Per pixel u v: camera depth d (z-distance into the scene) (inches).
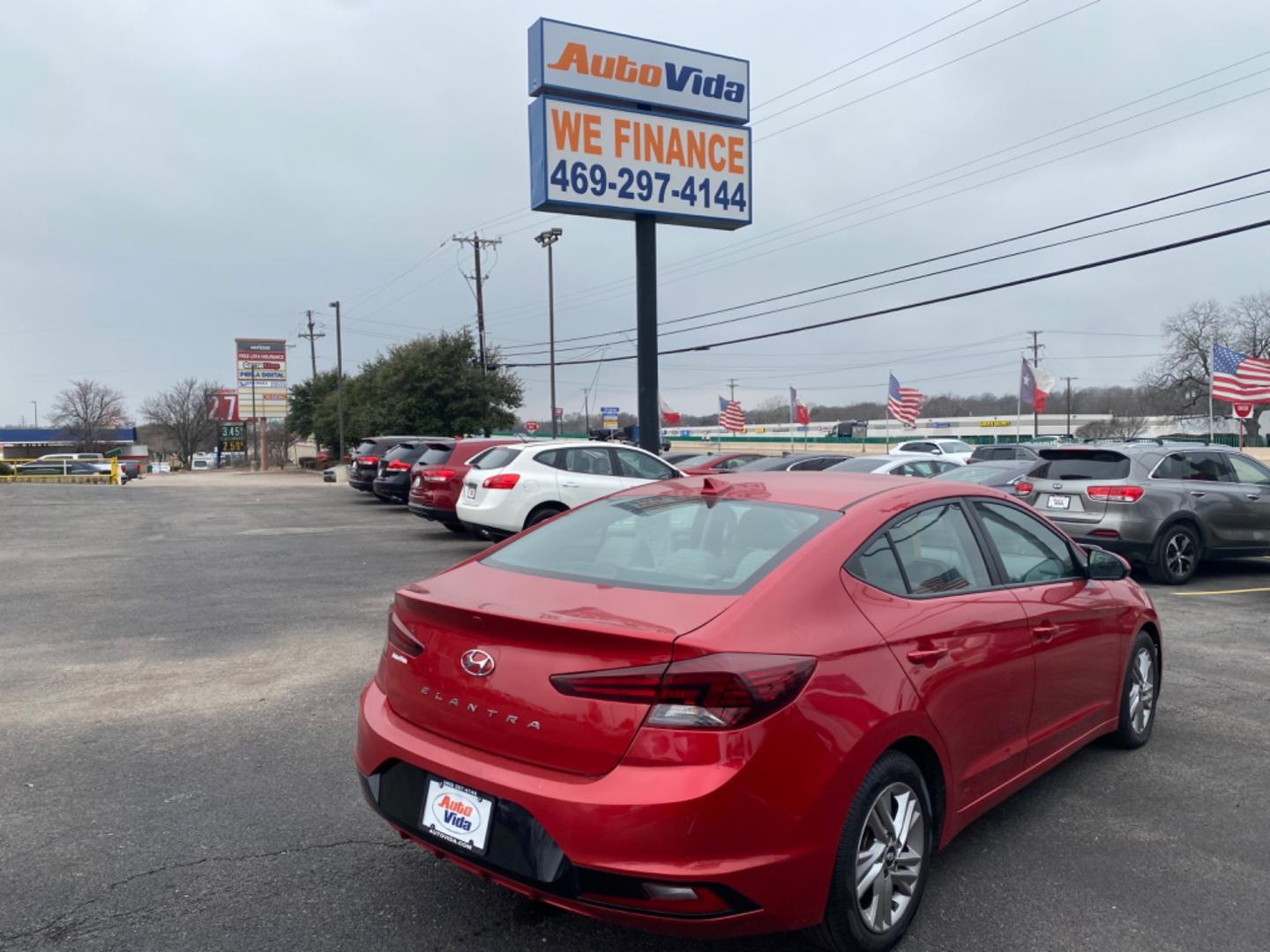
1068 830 162.7
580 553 143.9
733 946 126.6
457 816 116.5
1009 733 150.9
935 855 153.2
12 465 1472.7
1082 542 421.7
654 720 105.3
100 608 365.4
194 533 656.4
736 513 143.8
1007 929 130.6
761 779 105.5
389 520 759.1
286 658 282.5
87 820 164.4
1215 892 141.6
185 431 4084.6
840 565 127.8
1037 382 1616.6
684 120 827.4
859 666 119.1
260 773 187.2
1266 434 2390.5
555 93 781.3
